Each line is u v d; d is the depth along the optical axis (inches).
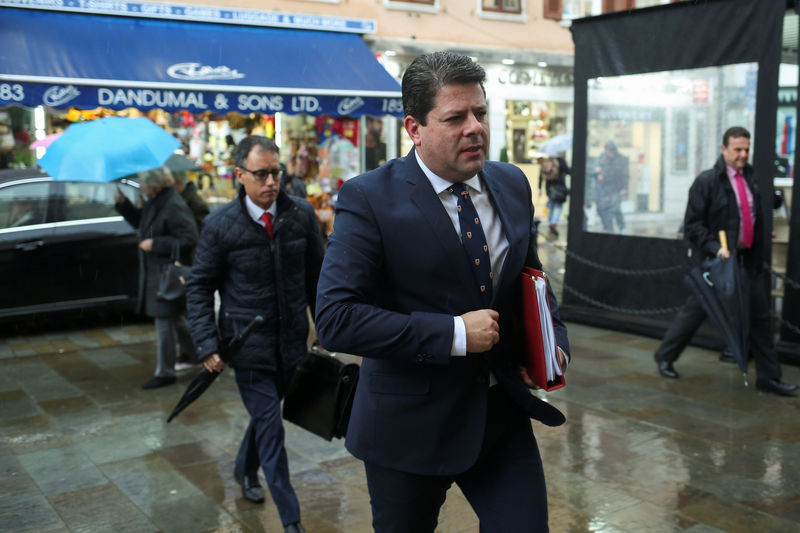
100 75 330.6
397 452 78.0
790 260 244.7
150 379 243.0
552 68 629.0
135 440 187.8
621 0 636.7
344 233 75.9
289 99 345.4
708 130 280.1
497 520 78.7
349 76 393.7
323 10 476.4
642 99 292.0
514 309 81.7
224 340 136.2
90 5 380.5
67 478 164.2
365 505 148.8
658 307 289.6
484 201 80.0
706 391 219.8
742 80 264.7
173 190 233.0
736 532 133.8
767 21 243.0
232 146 472.1
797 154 240.7
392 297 78.1
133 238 310.2
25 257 291.9
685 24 269.4
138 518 144.1
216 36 403.9
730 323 208.1
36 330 315.0
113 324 326.0
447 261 76.0
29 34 351.3
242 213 135.5
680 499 147.9
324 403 117.5
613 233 303.9
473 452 77.1
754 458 168.6
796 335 246.7
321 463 171.3
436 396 77.4
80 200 305.1
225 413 208.4
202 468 169.0
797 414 198.4
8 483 161.9
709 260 215.9
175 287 225.3
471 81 72.5
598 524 137.5
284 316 136.0
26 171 301.9
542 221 666.2
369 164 531.2
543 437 183.6
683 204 289.1
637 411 202.4
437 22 538.6
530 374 80.4
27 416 207.6
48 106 307.9
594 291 311.3
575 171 313.7
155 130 239.5
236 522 141.9
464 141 72.3
